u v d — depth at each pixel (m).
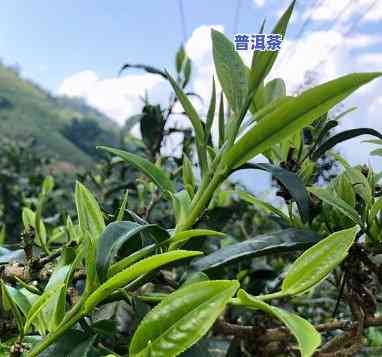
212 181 0.88
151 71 1.40
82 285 0.96
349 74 0.76
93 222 0.90
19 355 0.71
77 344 0.75
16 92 52.09
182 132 2.30
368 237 1.03
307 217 0.94
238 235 2.62
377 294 1.24
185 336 0.64
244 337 1.16
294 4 0.85
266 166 0.94
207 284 0.66
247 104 0.90
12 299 0.73
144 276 0.86
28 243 0.93
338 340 1.02
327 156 1.33
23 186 4.40
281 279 1.34
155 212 2.22
